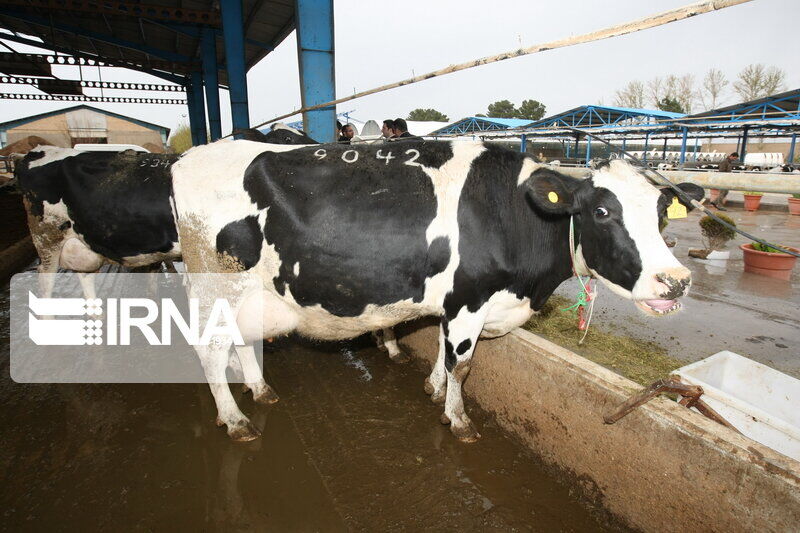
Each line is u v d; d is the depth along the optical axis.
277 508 2.64
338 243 2.81
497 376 3.43
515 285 2.92
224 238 3.03
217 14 11.42
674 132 22.62
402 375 4.19
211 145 3.29
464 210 2.77
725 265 6.71
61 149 4.11
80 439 3.16
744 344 4.10
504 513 2.66
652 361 3.63
